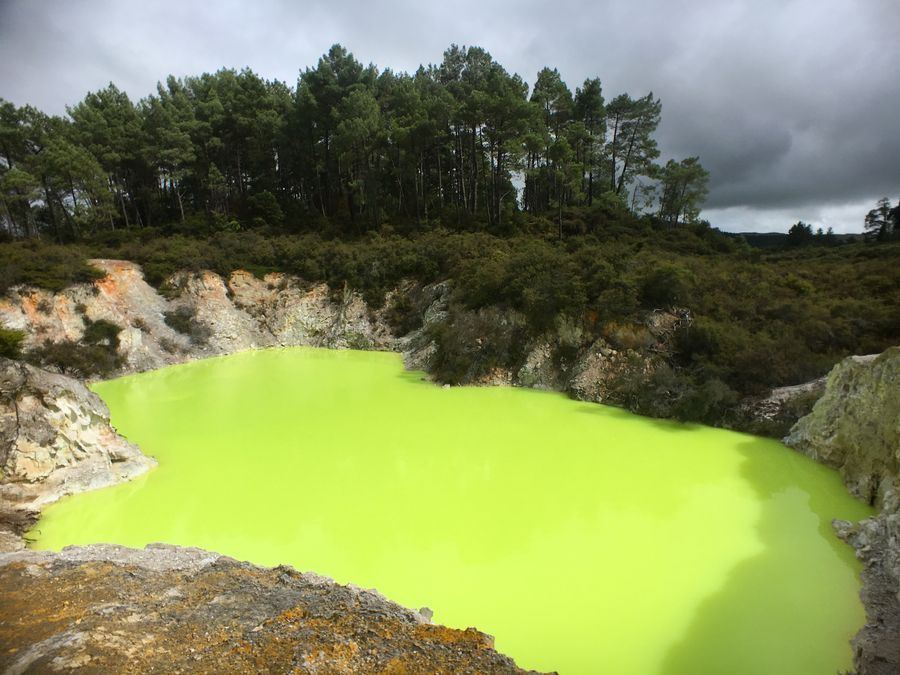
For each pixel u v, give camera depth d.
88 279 30.56
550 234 40.66
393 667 6.06
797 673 7.89
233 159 56.38
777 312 22.62
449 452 17.02
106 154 46.28
